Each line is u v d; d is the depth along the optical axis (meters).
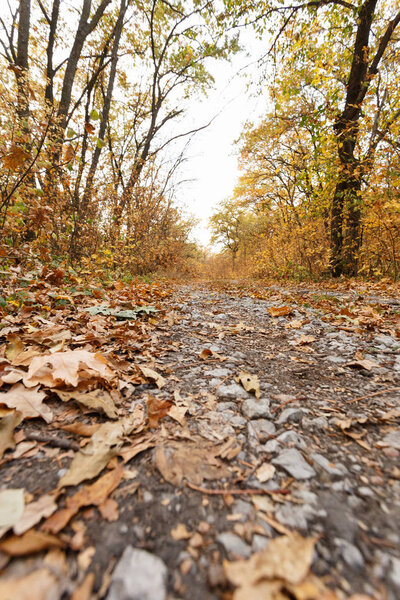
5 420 1.14
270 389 1.68
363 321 3.15
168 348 2.41
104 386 1.55
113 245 6.97
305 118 7.50
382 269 8.47
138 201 8.84
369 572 0.67
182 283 11.44
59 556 0.68
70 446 1.09
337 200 8.43
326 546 0.73
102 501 0.85
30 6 7.50
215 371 1.95
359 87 8.27
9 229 3.60
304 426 1.30
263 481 0.96
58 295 3.17
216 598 0.61
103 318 2.97
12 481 0.91
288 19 8.44
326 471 1.01
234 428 1.28
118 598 0.60
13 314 2.64
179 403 1.47
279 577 0.64
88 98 8.34
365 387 1.69
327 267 9.34
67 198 5.37
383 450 1.12
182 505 0.86
